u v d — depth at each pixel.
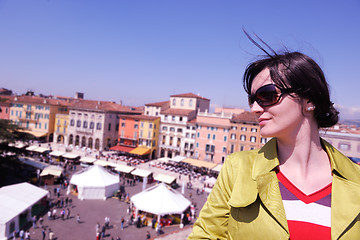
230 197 1.25
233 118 52.47
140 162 56.88
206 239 1.31
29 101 72.06
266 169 1.17
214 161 54.19
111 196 34.62
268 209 1.05
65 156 49.97
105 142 65.81
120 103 84.00
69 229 24.64
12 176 39.88
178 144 59.72
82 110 67.00
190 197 36.72
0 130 35.09
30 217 24.91
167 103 68.94
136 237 24.12
